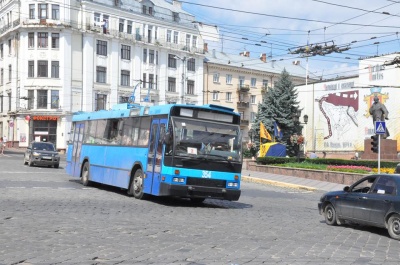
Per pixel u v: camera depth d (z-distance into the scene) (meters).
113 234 9.94
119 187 19.44
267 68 85.38
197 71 75.81
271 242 9.79
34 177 24.95
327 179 30.48
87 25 64.00
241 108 80.81
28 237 9.29
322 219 14.47
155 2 73.56
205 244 9.23
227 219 13.21
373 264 8.09
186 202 17.41
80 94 64.19
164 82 71.94
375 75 53.34
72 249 8.34
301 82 87.75
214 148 15.66
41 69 63.06
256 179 31.94
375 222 11.46
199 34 76.06
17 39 64.81
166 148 15.31
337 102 58.44
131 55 68.62
